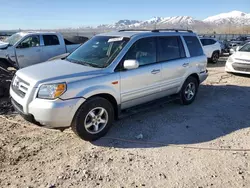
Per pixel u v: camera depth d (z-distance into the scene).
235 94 7.38
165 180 3.14
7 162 3.46
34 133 4.38
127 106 4.67
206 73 6.58
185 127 4.80
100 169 3.35
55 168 3.35
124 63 4.33
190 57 5.96
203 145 4.09
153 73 4.95
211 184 3.08
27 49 10.04
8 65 9.82
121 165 3.46
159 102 5.34
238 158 3.71
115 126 4.77
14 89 4.18
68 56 5.15
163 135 4.43
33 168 3.34
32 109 3.66
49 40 10.65
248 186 3.06
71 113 3.77
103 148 3.93
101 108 4.14
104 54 4.62
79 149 3.88
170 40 5.51
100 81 4.07
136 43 4.71
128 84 4.50
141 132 4.54
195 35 6.30
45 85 3.64
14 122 4.82
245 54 10.00
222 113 5.64
